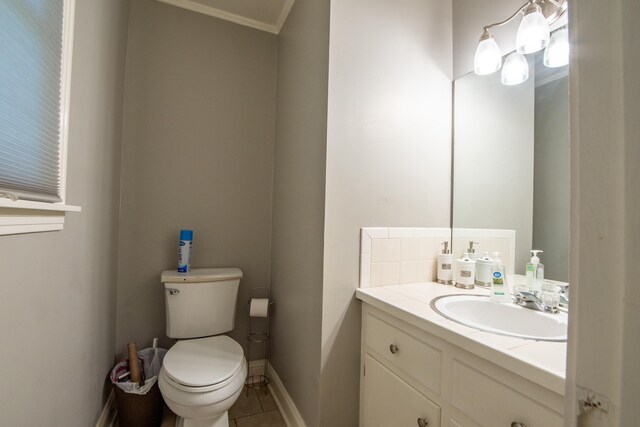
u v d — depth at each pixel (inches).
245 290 77.8
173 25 72.3
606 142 11.7
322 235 49.9
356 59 52.2
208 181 74.8
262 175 80.3
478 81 57.5
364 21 53.3
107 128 54.5
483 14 56.5
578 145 12.9
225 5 74.4
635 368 10.6
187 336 64.7
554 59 44.3
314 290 52.4
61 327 37.4
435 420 35.6
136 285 67.9
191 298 64.9
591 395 12.1
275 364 72.7
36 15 30.1
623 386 10.9
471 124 58.7
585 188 12.5
